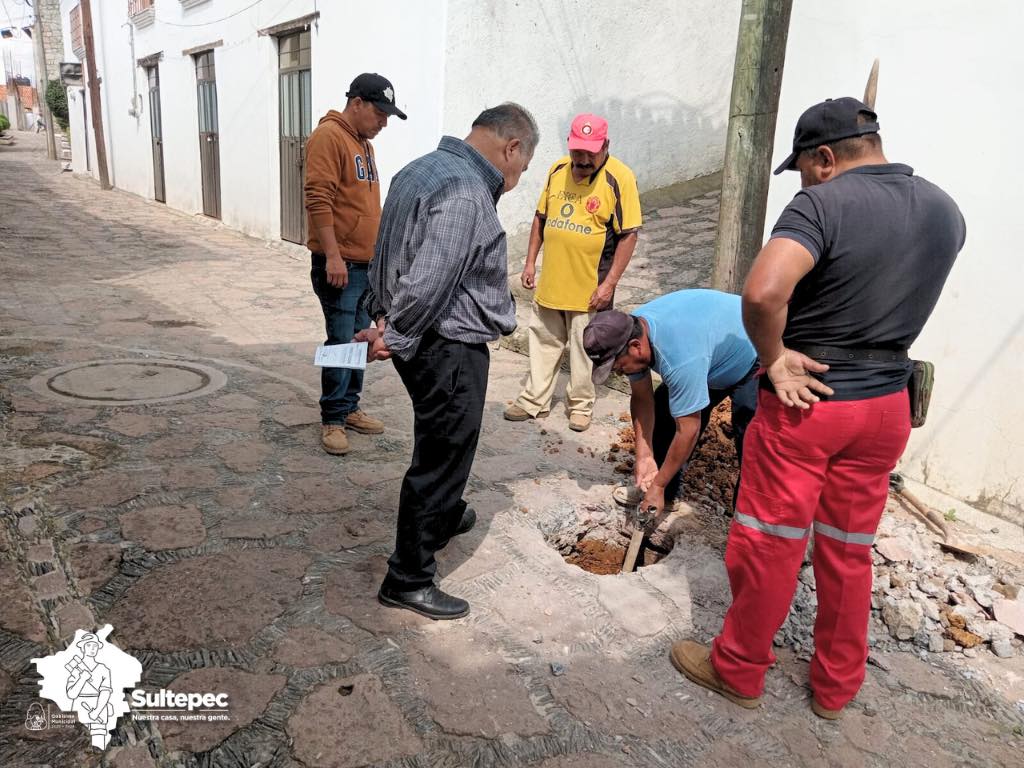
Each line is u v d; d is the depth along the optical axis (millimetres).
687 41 8258
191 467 3494
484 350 2439
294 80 9383
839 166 2041
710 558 3113
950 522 3432
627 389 5113
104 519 2982
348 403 3912
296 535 2994
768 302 1881
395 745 2033
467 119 6656
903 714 2369
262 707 2117
